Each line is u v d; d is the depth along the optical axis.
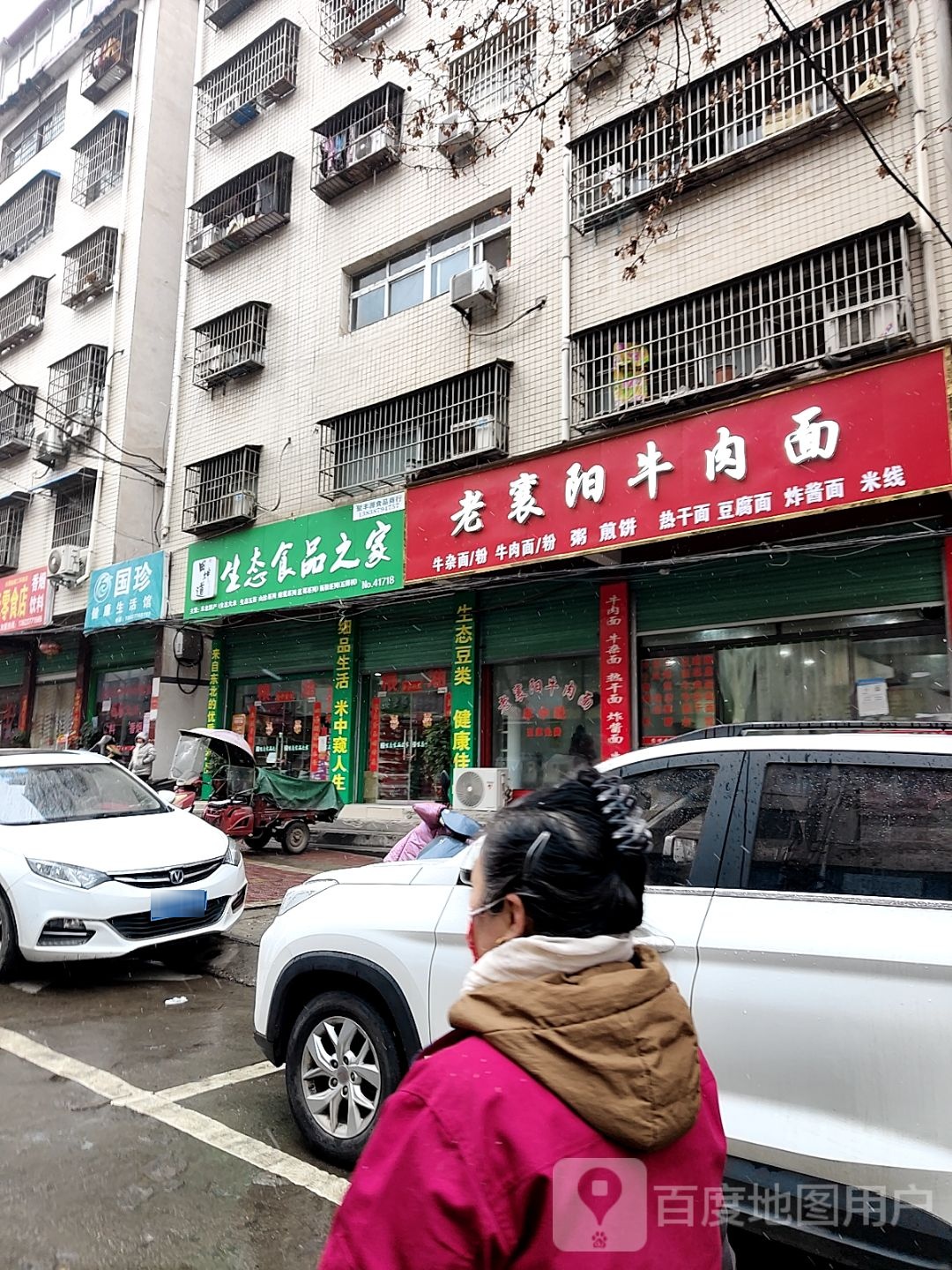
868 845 2.25
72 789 6.24
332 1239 0.93
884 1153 1.95
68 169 18.03
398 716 11.55
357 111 12.20
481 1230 0.87
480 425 9.95
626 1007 1.01
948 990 1.95
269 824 9.88
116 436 15.34
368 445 11.41
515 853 1.11
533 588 10.09
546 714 10.06
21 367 18.12
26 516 17.62
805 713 8.14
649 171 8.91
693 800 2.59
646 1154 0.96
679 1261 0.97
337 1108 3.04
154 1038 4.29
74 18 18.31
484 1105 0.93
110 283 16.08
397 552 10.01
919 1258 1.88
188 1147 3.10
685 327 8.52
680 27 6.57
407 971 2.80
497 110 10.68
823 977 2.10
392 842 10.41
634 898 1.09
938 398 6.33
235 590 12.09
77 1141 3.13
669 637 9.01
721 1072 2.20
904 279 7.07
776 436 7.06
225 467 13.34
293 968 3.18
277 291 13.27
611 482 8.04
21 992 5.05
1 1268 2.36
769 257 8.13
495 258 10.84
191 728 14.33
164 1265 2.40
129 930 5.05
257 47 14.01
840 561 7.89
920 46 7.36
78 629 15.51
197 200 14.35
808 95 7.92
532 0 10.25
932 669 7.46
